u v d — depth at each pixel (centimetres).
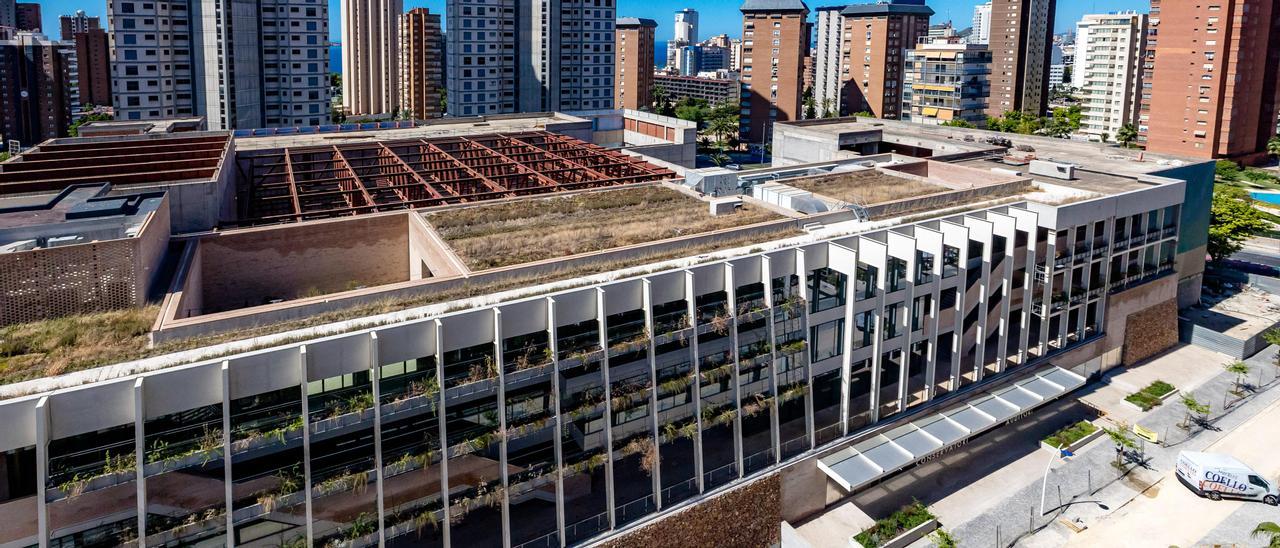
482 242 4838
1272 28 16838
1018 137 10738
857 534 4500
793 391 4528
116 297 3809
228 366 3064
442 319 3484
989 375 5566
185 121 9406
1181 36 15675
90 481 2878
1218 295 8588
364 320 3684
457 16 16275
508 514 3738
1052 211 5566
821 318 4653
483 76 16875
